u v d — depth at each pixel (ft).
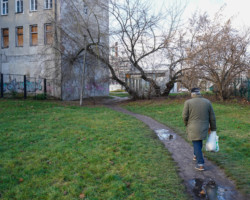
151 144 19.12
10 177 12.51
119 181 11.94
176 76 53.93
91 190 11.11
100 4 50.16
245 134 21.49
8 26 67.05
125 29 49.73
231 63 42.57
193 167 14.40
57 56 56.18
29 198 10.58
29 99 53.11
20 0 65.82
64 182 12.04
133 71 54.49
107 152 16.57
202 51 45.09
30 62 65.00
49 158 15.42
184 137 21.99
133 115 36.96
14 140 19.27
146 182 12.00
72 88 66.08
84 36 49.47
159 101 50.37
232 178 12.65
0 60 68.18
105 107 46.62
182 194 10.91
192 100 13.93
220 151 17.25
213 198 10.59
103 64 54.54
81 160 14.97
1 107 36.94
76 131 22.71
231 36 42.60
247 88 48.03
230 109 36.27
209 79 47.11
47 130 22.93
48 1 62.64
